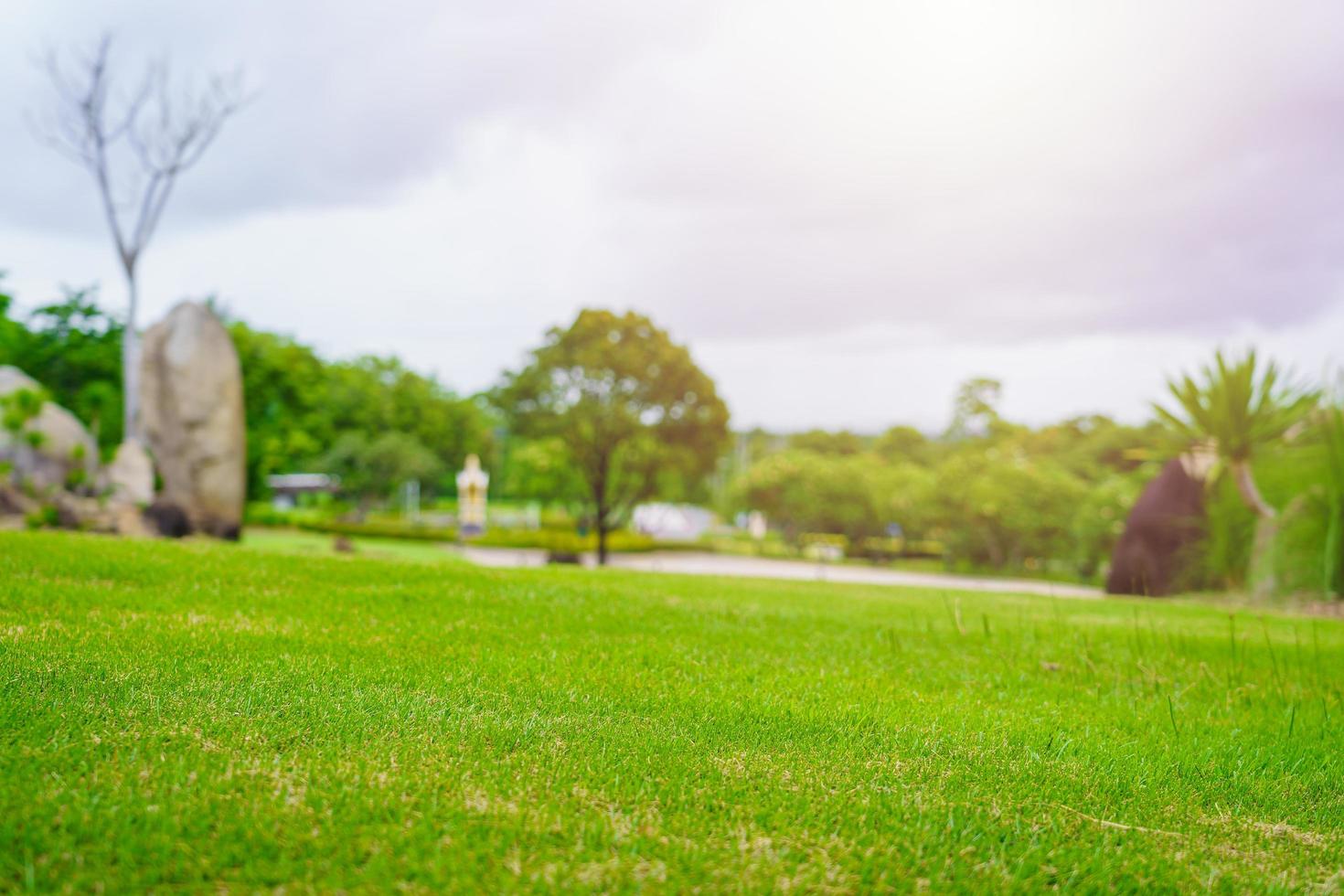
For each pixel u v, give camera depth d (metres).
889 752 4.19
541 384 32.75
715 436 34.50
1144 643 8.05
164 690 4.32
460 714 4.31
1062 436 62.41
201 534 17.47
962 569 38.50
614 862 2.84
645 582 12.23
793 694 5.26
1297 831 3.64
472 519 45.66
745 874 2.84
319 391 44.53
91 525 16.53
